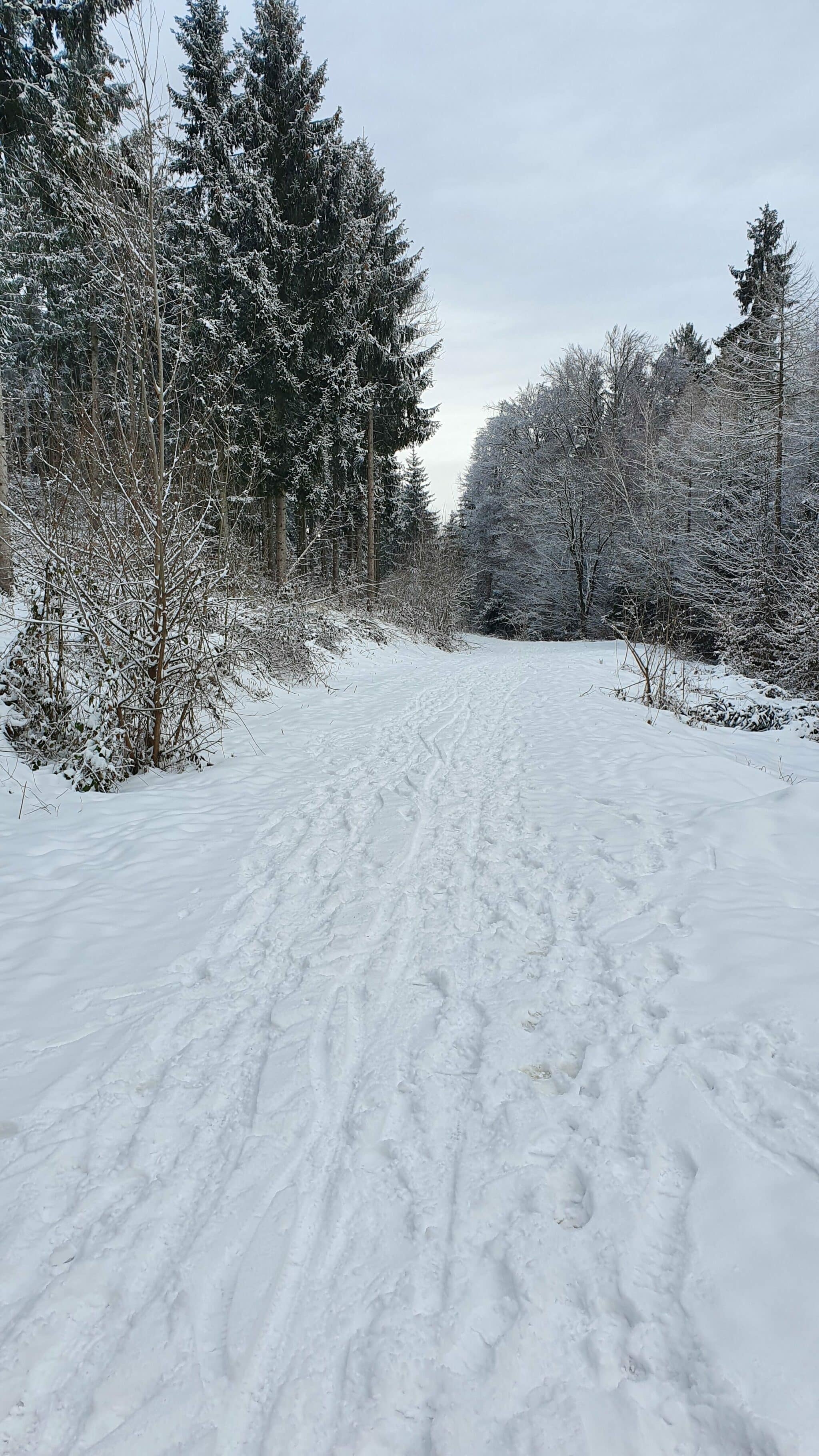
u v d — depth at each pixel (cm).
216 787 653
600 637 3434
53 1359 160
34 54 1120
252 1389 153
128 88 599
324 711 1094
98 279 695
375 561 2572
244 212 1518
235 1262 184
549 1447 136
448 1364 154
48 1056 272
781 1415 134
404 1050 269
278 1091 249
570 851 461
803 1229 171
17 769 617
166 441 712
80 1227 196
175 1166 218
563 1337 158
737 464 2173
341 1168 214
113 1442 143
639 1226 183
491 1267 178
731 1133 206
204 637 737
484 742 841
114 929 379
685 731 992
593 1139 215
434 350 2302
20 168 1115
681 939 326
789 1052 238
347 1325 165
